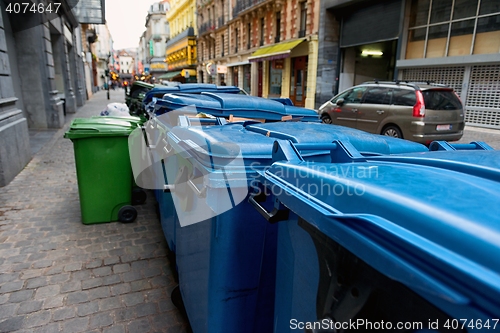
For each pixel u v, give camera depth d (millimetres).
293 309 1337
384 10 15500
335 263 1061
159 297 2838
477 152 1463
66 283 2982
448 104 8555
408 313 832
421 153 1503
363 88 10039
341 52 18828
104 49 74750
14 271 3133
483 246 665
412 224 801
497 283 598
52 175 6199
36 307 2664
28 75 10914
